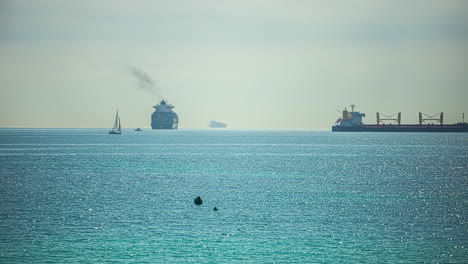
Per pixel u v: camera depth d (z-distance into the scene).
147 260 75.31
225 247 81.38
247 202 119.31
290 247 81.25
